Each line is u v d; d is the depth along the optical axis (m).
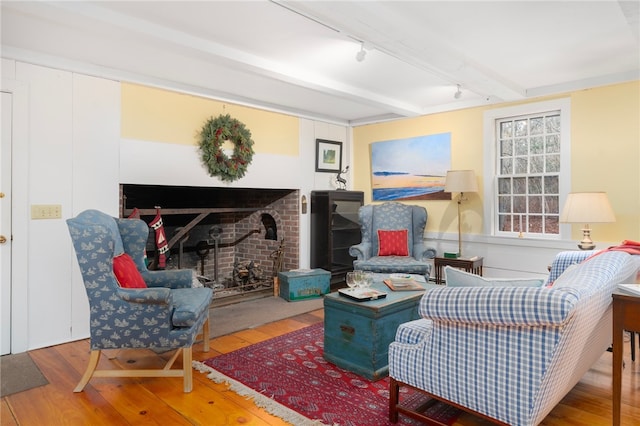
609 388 2.48
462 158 4.90
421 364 1.98
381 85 4.25
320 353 3.03
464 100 4.83
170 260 4.74
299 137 5.33
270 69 3.49
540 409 1.67
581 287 1.67
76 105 3.41
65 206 3.35
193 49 3.01
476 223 4.79
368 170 5.89
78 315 3.40
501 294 1.64
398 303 2.73
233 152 4.52
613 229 3.87
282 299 4.72
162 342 2.43
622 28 2.89
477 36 3.01
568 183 4.12
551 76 3.95
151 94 3.89
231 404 2.29
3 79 3.05
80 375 2.69
